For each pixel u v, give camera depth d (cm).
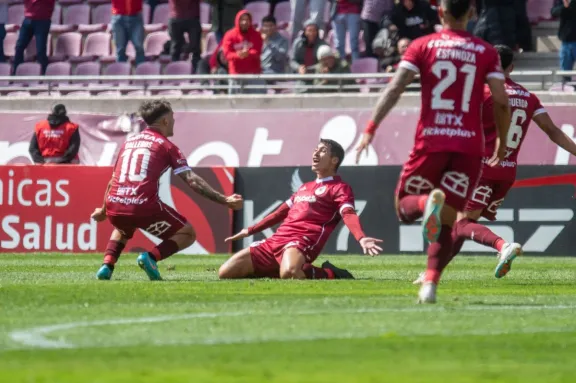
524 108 2477
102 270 2439
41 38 5966
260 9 5994
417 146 1680
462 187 1670
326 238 2514
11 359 1032
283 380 899
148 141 2411
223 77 4859
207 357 1054
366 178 4084
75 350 1105
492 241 2384
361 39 5556
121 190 2394
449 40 1681
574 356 1094
